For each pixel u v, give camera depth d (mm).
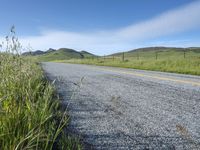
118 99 4672
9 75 3586
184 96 4930
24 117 2371
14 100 2785
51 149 2096
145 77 9023
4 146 1899
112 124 3031
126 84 6953
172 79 8211
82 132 2705
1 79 3404
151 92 5473
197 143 2414
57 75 10125
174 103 4277
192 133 2709
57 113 3377
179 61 18234
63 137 2408
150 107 3977
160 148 2285
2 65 3777
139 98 4770
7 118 2244
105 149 2242
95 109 3846
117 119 3264
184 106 4031
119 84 6977
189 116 3410
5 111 2293
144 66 17172
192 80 7887
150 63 19625
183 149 2270
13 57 3994
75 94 5254
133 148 2279
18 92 3213
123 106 4066
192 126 2961
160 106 4047
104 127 2906
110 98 4805
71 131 2725
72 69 15047
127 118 3314
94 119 3252
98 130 2791
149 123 3084
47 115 2848
